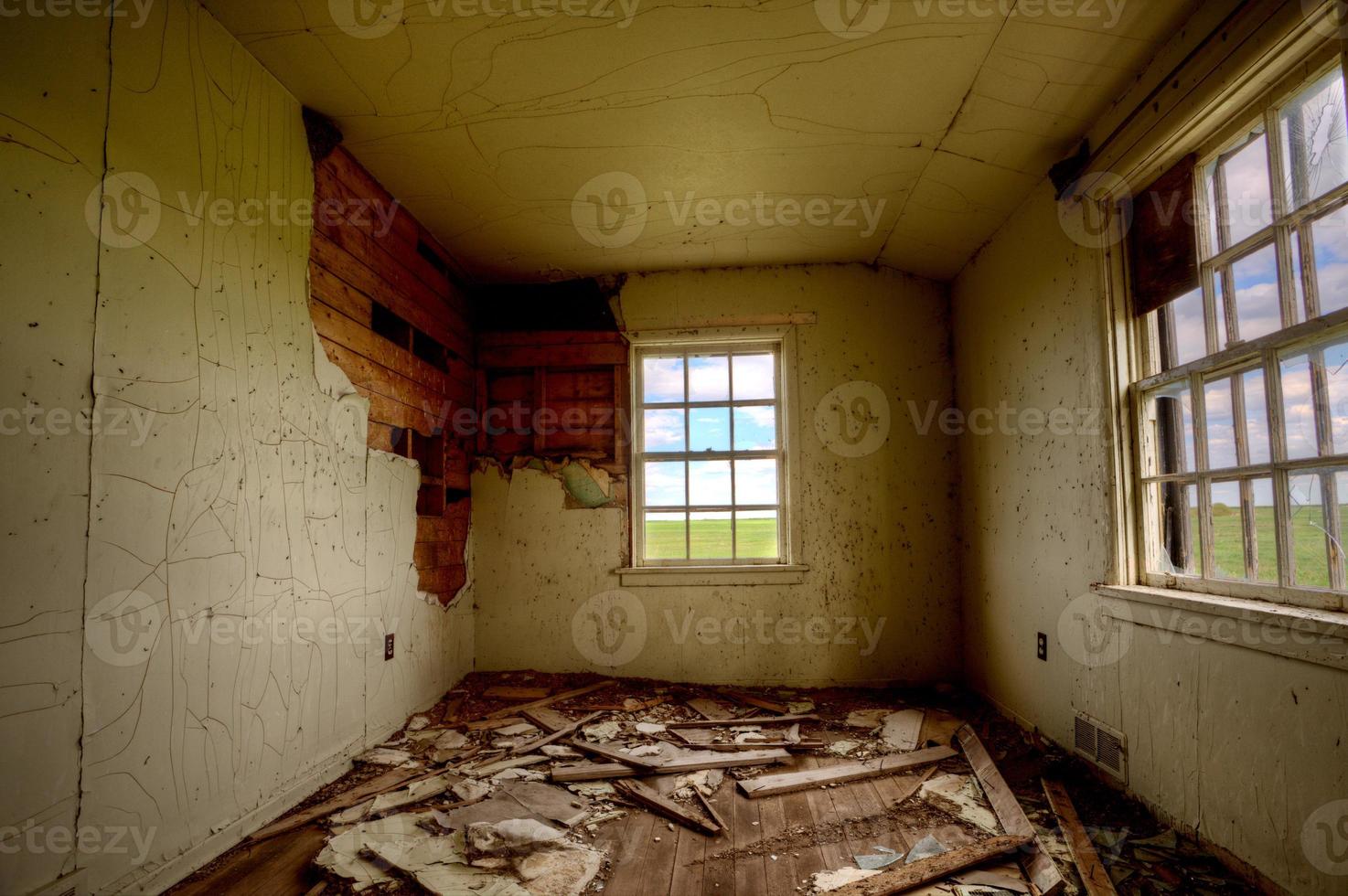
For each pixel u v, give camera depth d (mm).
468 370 3771
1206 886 1618
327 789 2250
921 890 1657
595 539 3713
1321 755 1420
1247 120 1716
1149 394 2135
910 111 2354
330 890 1659
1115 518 2180
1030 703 2760
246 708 1929
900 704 3207
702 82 2213
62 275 1425
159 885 1615
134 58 1620
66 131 1443
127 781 1542
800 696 3369
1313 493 1542
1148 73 1967
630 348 3838
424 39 1996
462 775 2361
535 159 2658
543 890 1671
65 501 1417
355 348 2566
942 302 3711
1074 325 2408
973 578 3383
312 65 2096
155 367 1651
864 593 3584
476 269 3707
